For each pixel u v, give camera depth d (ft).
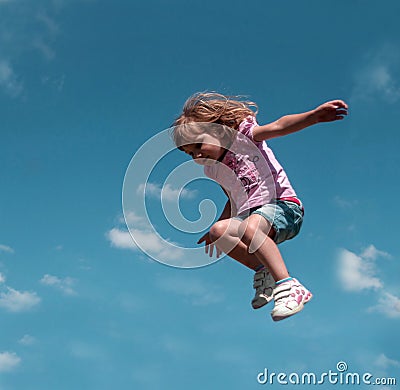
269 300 13.07
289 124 12.60
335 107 11.85
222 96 13.93
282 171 13.75
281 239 13.38
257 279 13.34
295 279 12.73
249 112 13.83
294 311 12.28
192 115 13.87
